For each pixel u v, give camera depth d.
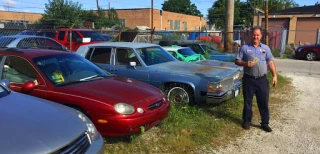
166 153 4.13
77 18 31.25
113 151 4.07
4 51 4.92
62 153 2.49
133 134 4.27
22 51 4.90
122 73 6.51
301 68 14.00
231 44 13.91
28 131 2.54
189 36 21.67
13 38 10.98
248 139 4.77
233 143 4.60
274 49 20.72
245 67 5.07
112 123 3.98
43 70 4.59
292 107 6.72
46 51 5.12
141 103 4.23
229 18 13.80
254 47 4.93
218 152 4.26
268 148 4.45
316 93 8.29
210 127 5.12
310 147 4.50
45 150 2.38
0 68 4.82
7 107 2.99
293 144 4.61
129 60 6.55
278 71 12.83
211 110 6.07
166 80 6.05
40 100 3.43
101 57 6.86
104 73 5.30
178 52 9.30
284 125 5.46
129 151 4.12
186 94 5.97
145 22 44.28
